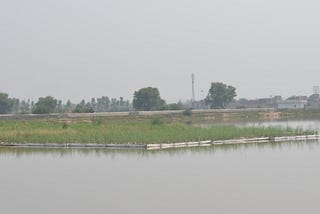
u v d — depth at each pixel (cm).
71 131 7219
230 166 4391
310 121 13238
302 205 2914
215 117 14425
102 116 11575
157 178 3859
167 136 6550
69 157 5266
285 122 12681
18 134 6944
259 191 3309
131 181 3756
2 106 17000
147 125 8206
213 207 2919
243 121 13588
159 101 17475
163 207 2944
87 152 5716
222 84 19850
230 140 6738
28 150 6044
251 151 5538
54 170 4372
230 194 3241
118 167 4462
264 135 7081
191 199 3125
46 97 15862
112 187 3547
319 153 5216
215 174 3988
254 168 4250
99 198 3212
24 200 3206
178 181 3716
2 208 3011
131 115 12238
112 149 6012
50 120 10462
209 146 6209
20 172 4294
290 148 5806
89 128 7788
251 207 2898
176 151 5659
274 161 4653
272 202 3002
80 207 2994
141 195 3269
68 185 3666
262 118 15250
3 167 4597
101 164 4675
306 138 7206
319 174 3888
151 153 5491
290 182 3591
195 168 4316
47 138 6631
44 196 3309
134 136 6531
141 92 17362
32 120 10344
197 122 13038
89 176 4022
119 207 2969
